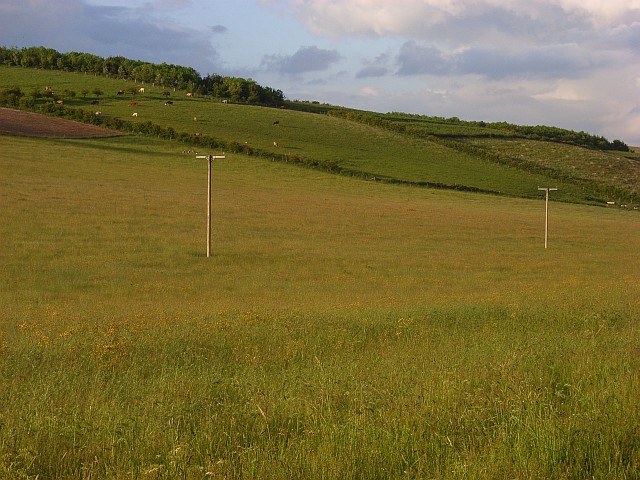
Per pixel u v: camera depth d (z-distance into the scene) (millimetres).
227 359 13383
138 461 7109
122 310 23766
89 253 40219
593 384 9883
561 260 48594
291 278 36406
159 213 55406
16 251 38812
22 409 8938
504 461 6988
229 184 78625
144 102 134500
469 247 53344
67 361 12734
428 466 6980
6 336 16172
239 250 44500
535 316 18625
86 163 79312
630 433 7711
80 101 128625
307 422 8141
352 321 17766
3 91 121375
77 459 7215
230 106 142250
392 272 39938
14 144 84875
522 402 8766
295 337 15555
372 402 8750
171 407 8828
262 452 7207
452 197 88500
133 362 12664
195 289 31641
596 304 21625
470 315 18984
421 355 13000
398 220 64812
